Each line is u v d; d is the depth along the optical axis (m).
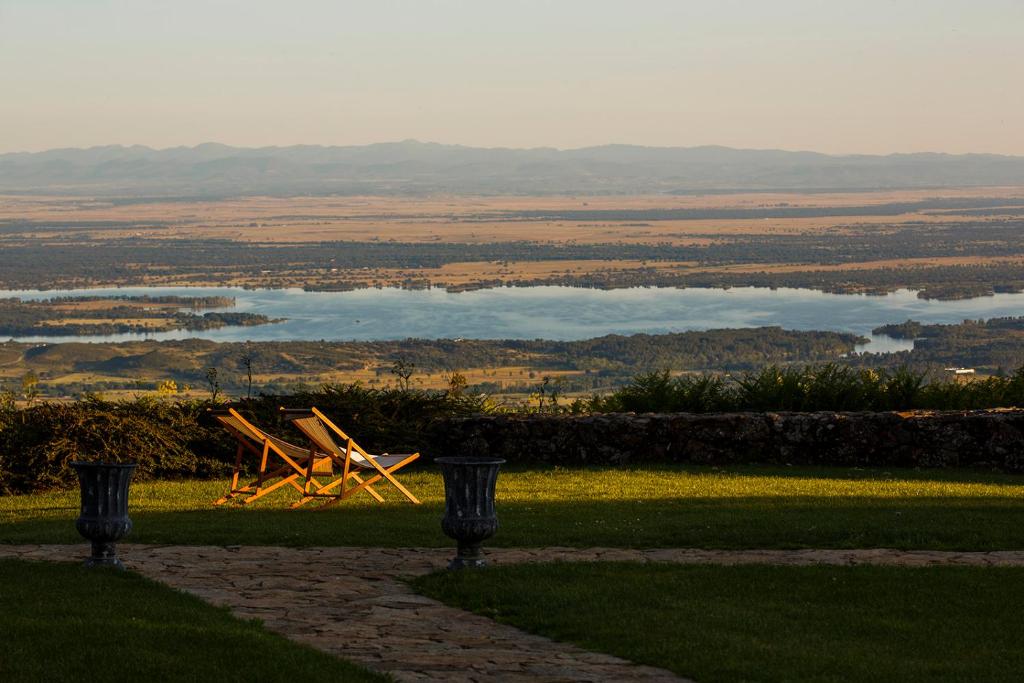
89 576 9.03
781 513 12.16
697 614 8.10
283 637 7.43
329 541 10.88
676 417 16.80
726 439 16.61
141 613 7.76
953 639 7.57
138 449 15.67
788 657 7.15
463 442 17.19
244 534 11.22
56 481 15.16
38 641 6.91
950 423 16.11
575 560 9.87
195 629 7.26
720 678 6.80
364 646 7.36
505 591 8.71
